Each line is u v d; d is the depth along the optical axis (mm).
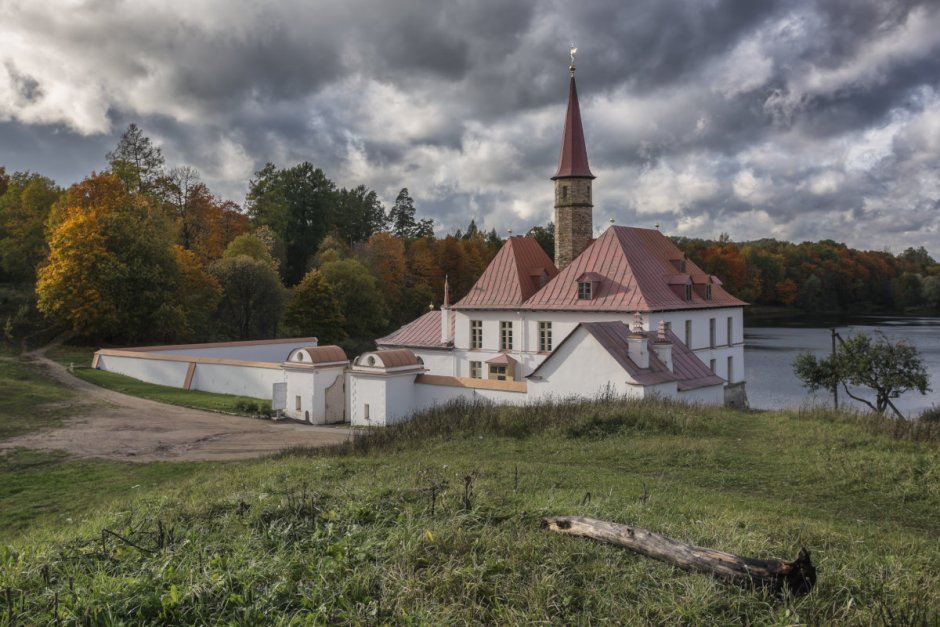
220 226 82438
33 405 33312
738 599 6809
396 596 7332
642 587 7266
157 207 69125
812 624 6418
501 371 43562
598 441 18609
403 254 101562
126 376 46844
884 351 36062
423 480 12812
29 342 55875
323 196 99375
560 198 49906
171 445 26156
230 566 8180
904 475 14047
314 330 71375
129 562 8578
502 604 7125
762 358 66688
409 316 93312
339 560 8281
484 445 18984
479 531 9109
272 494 12523
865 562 8102
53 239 56094
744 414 22375
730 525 9617
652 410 20953
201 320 64438
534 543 8492
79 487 19359
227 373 42312
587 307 39625
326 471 15258
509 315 43500
